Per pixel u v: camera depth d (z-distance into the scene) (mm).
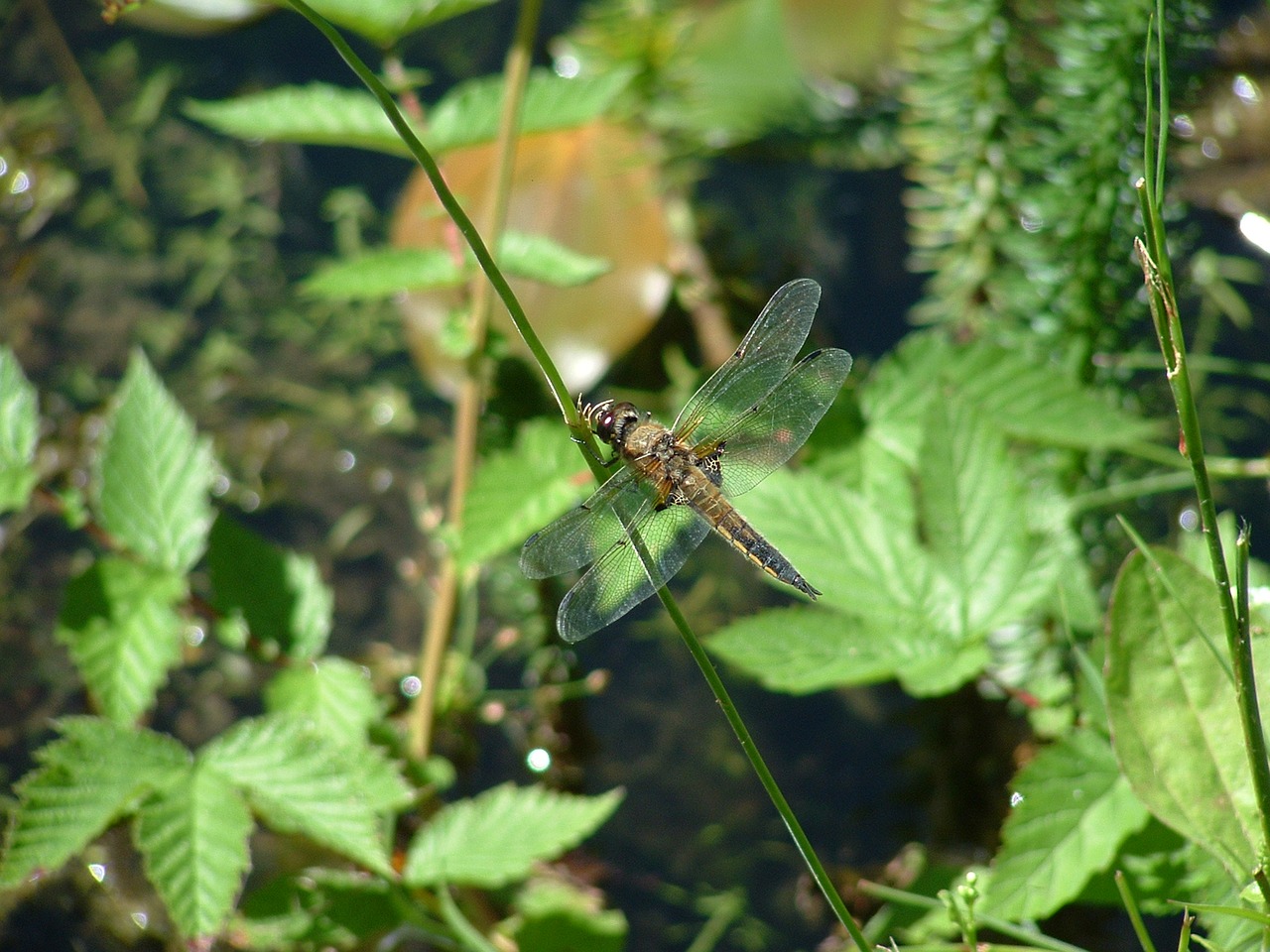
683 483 1101
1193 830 1053
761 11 1221
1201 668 1057
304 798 1091
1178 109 1147
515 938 1123
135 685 1109
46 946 1121
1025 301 1156
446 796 1169
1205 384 1212
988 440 1099
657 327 1210
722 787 1180
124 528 1123
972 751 1145
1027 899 1072
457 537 1136
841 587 1096
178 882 1082
